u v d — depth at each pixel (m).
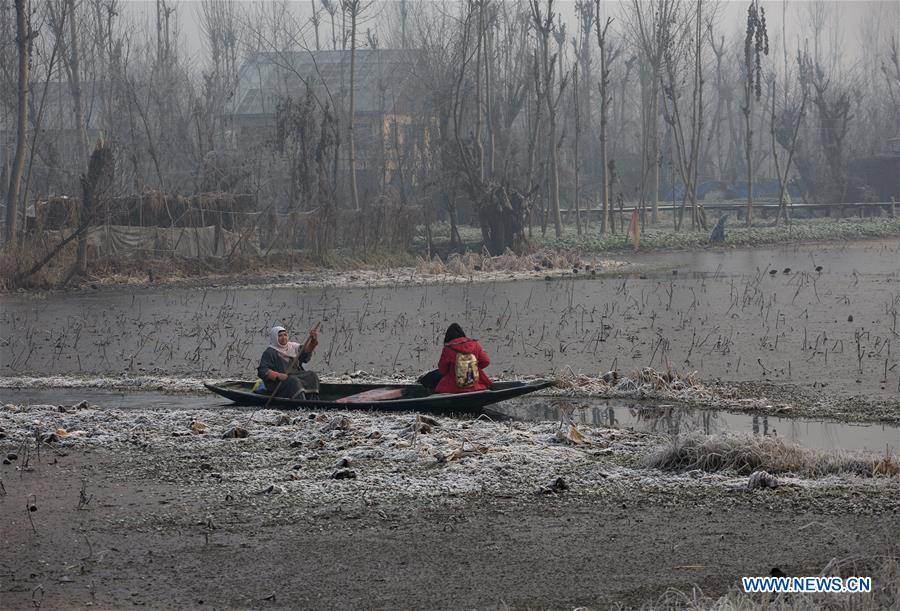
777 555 9.53
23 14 48.94
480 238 66.81
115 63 81.94
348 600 8.62
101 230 48.25
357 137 87.31
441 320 31.14
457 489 12.06
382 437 14.85
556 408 18.11
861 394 18.47
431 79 80.88
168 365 23.78
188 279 48.50
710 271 49.41
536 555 9.71
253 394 18.25
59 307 37.53
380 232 57.47
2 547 10.16
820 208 90.00
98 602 8.62
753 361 22.36
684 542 10.00
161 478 12.85
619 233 73.81
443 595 8.70
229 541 10.28
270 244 52.84
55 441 14.96
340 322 31.23
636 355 23.58
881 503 11.13
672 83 77.06
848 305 32.69
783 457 12.87
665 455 13.19
